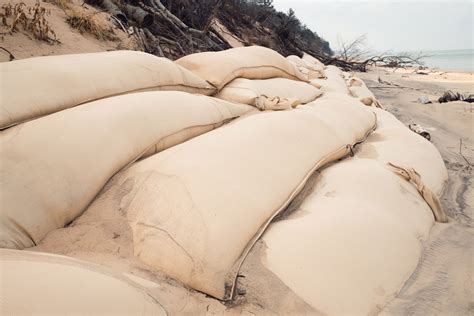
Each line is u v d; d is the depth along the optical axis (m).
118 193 2.30
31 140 2.23
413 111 7.46
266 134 2.72
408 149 3.71
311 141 2.96
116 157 2.40
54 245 1.99
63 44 5.25
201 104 3.28
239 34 13.42
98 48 5.73
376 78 13.66
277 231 2.11
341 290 1.81
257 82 4.55
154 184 2.16
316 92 5.47
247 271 1.87
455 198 3.40
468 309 1.96
